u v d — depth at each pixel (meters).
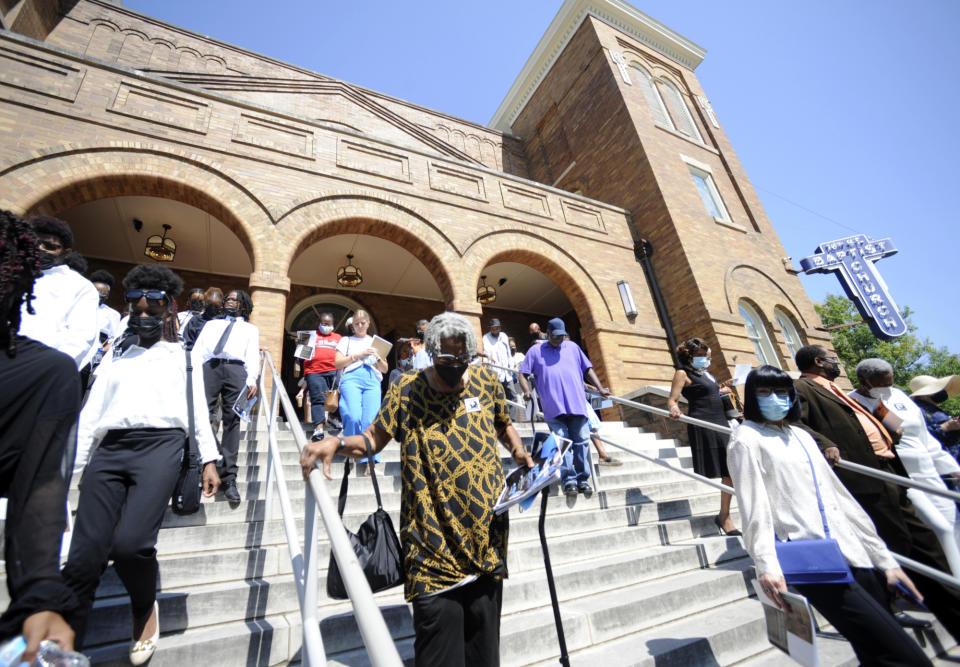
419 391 2.06
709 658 2.68
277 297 7.55
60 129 6.91
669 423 8.37
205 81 11.77
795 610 1.92
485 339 8.17
